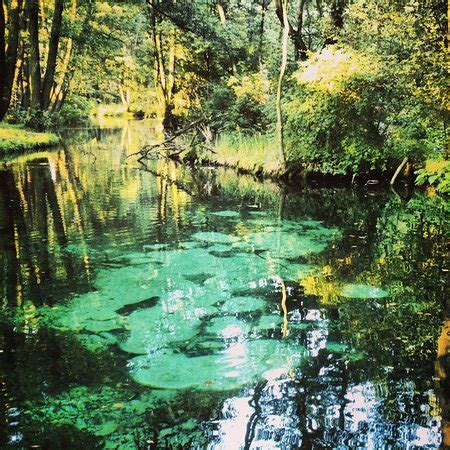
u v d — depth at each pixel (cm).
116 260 557
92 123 3769
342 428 247
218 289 466
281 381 297
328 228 702
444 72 855
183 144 1764
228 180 1208
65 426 259
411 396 274
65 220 757
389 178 1098
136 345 353
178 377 307
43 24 2586
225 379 303
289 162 1180
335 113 1065
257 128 1568
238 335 365
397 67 933
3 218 767
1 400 285
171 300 439
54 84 3161
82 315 409
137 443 244
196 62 1989
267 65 1588
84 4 2345
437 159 966
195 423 259
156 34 2109
